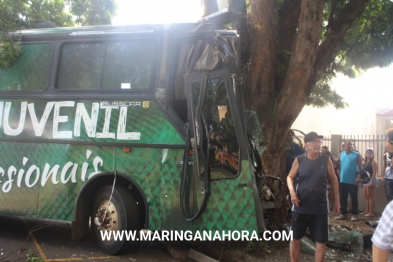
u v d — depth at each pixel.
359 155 9.95
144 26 6.41
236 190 5.70
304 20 7.05
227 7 7.34
